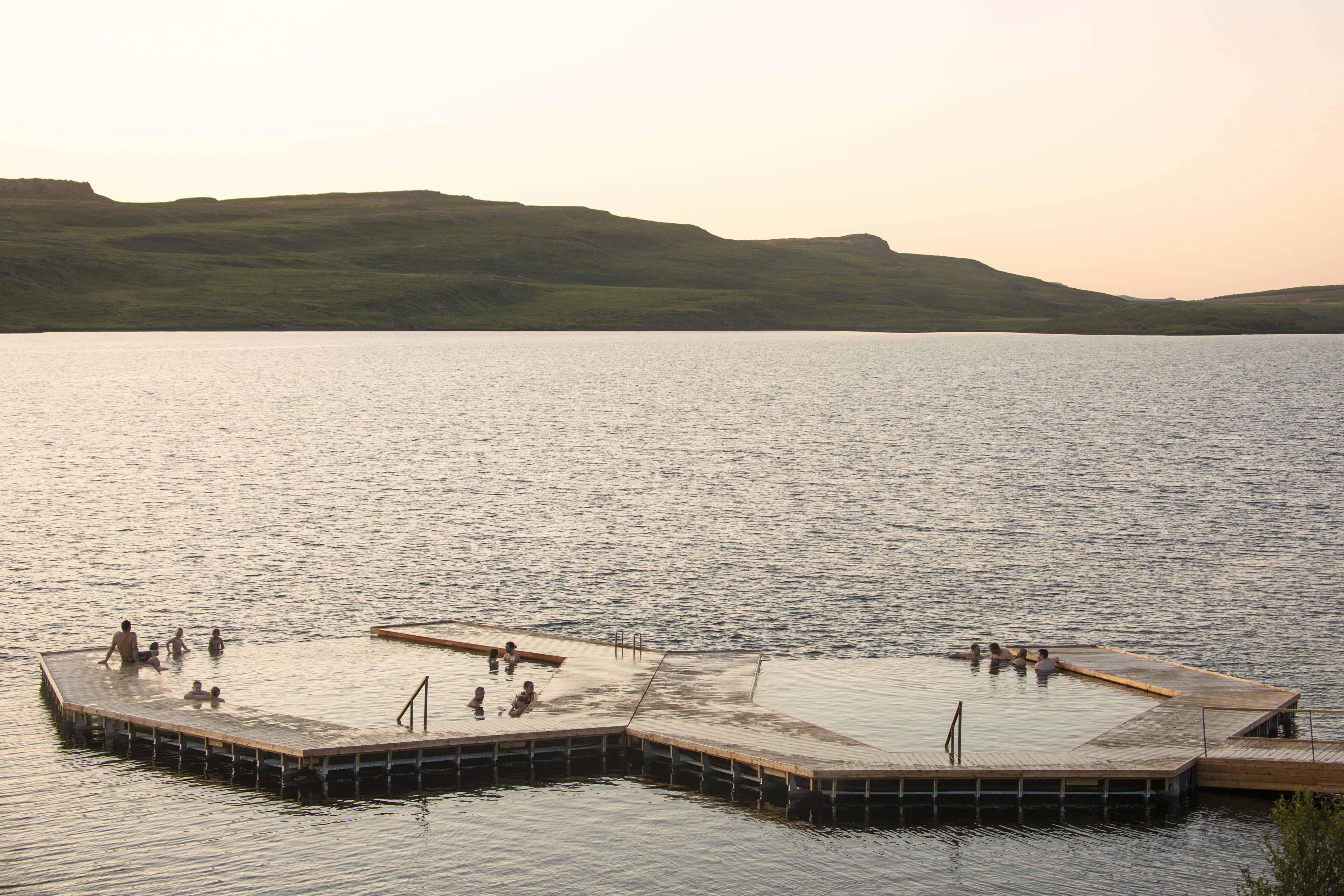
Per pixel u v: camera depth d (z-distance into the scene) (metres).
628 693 42.53
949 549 68.00
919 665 47.16
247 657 47.28
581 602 56.72
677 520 75.81
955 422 137.12
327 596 57.34
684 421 136.88
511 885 30.69
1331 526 74.69
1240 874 31.27
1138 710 41.50
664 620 53.88
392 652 48.22
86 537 69.44
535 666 46.50
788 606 56.19
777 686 44.09
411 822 33.94
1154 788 35.09
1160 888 30.64
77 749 38.81
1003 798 35.19
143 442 114.50
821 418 141.12
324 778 36.00
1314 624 53.91
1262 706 40.88
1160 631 52.75
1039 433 125.75
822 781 34.84
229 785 36.06
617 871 31.44
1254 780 35.47
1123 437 121.94
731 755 36.34
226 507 79.38
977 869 31.58
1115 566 64.44
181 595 57.16
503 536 70.56
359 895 30.08
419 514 77.44
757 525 74.44
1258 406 158.00
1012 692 43.50
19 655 48.31
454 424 132.12
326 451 108.56
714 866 31.69
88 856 31.61
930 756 36.41
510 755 38.00
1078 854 32.31
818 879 31.16
